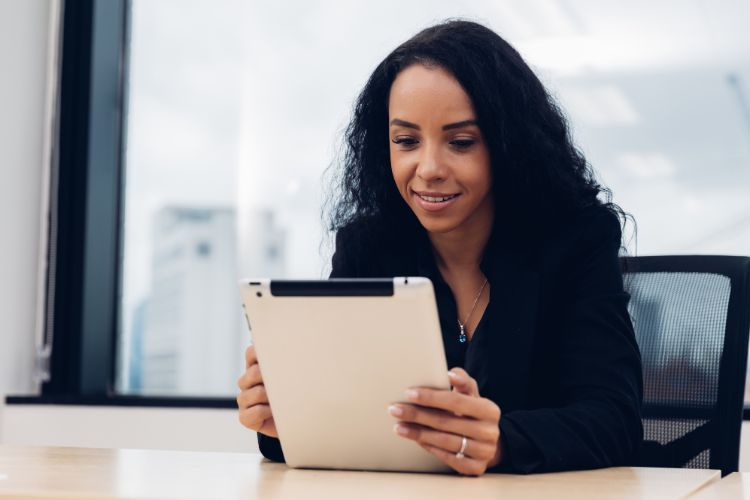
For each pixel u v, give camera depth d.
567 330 1.48
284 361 1.18
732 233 2.42
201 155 2.89
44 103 2.97
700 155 2.45
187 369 2.89
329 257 1.84
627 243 1.73
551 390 1.50
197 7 2.91
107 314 2.97
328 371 1.17
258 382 1.33
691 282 1.70
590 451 1.26
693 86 2.47
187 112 2.92
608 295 1.49
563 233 1.56
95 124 2.98
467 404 1.14
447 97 1.50
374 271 1.68
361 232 1.69
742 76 2.45
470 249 1.61
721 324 1.63
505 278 1.53
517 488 1.07
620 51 2.52
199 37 2.90
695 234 2.45
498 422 1.22
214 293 2.88
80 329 2.94
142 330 2.94
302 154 2.80
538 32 2.57
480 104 1.51
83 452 1.41
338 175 1.81
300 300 1.14
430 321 1.11
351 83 2.76
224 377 2.86
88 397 2.70
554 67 2.56
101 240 2.98
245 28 2.86
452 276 1.64
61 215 2.97
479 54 1.55
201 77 2.90
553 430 1.25
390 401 1.16
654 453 1.62
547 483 1.11
